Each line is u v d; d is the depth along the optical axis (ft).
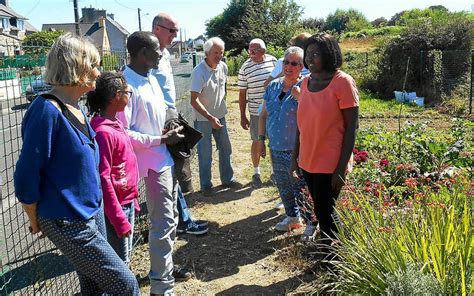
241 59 110.42
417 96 59.41
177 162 13.71
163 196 12.42
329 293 11.69
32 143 8.21
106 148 10.44
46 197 8.51
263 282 13.69
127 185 11.12
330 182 12.55
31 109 8.42
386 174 17.19
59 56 8.52
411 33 61.26
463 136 26.18
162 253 12.57
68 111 8.67
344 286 10.72
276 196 21.25
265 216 18.94
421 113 48.44
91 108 10.95
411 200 12.30
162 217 12.50
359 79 66.33
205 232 17.20
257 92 21.89
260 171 25.30
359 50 98.78
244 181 23.84
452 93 55.42
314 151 12.44
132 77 12.20
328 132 12.17
